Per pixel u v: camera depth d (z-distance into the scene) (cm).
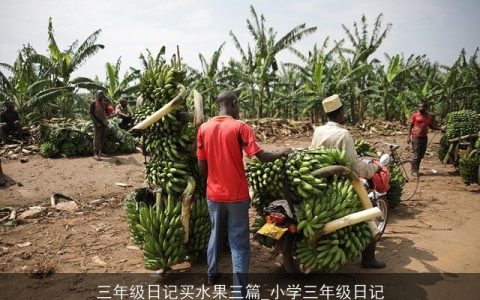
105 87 1675
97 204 678
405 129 1806
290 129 1569
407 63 2408
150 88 424
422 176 852
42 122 1151
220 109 364
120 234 536
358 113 2209
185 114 414
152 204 448
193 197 421
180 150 422
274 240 402
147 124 395
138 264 441
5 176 842
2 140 1145
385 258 441
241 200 346
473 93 2731
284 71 2453
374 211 350
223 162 343
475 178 719
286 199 367
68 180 826
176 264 420
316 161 373
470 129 830
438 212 598
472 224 542
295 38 1711
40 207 646
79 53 1527
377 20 1973
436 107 2648
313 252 365
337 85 1912
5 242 507
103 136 1022
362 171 394
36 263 444
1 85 1408
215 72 1852
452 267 414
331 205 365
